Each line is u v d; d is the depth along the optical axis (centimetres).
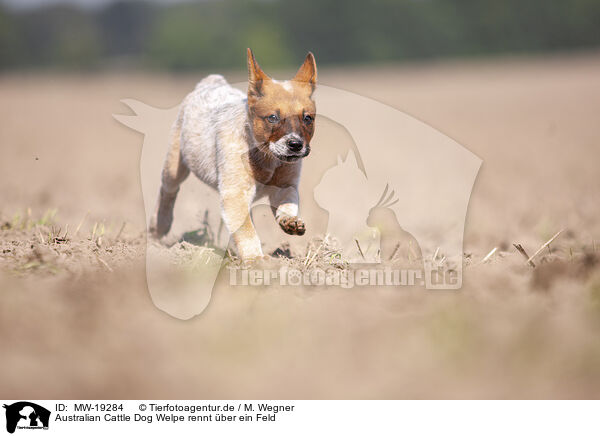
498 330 1443
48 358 1336
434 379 1274
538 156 5259
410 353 1356
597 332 1424
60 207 3253
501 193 3769
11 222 2573
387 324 1511
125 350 1372
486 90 13038
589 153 5247
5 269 1911
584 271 1836
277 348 1380
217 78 2322
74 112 10631
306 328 1477
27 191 3778
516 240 2509
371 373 1297
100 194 3862
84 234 2431
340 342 1407
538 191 3738
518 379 1269
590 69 19000
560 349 1346
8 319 1488
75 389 1239
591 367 1292
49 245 2147
